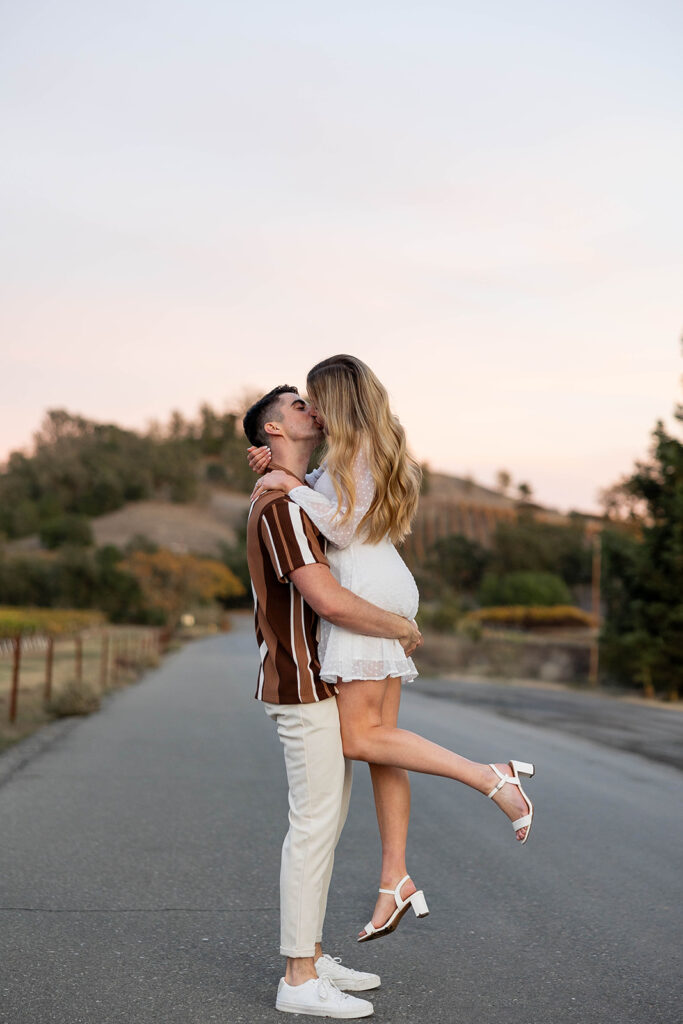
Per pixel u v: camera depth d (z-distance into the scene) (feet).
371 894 15.56
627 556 88.02
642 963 12.25
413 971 11.84
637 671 86.69
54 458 642.22
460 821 21.81
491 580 329.11
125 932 13.25
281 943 10.56
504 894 15.69
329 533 10.59
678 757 34.47
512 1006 10.61
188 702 56.24
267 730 41.29
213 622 309.22
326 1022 10.02
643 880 16.71
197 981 11.29
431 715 49.65
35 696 51.70
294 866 10.55
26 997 10.63
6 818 21.21
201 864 17.38
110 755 32.07
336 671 10.50
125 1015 10.13
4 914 13.99
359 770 30.04
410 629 10.91
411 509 11.02
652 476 88.17
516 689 86.74
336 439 10.69
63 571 312.29
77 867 17.01
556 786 27.27
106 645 68.74
